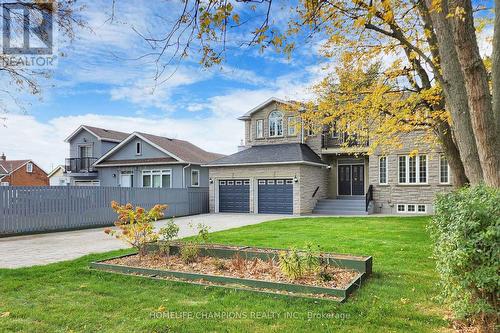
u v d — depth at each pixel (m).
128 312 4.57
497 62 4.62
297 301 4.84
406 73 10.50
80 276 6.38
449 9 4.89
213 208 24.02
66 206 15.70
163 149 26.75
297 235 11.54
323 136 23.88
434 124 10.19
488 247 3.64
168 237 7.82
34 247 10.40
